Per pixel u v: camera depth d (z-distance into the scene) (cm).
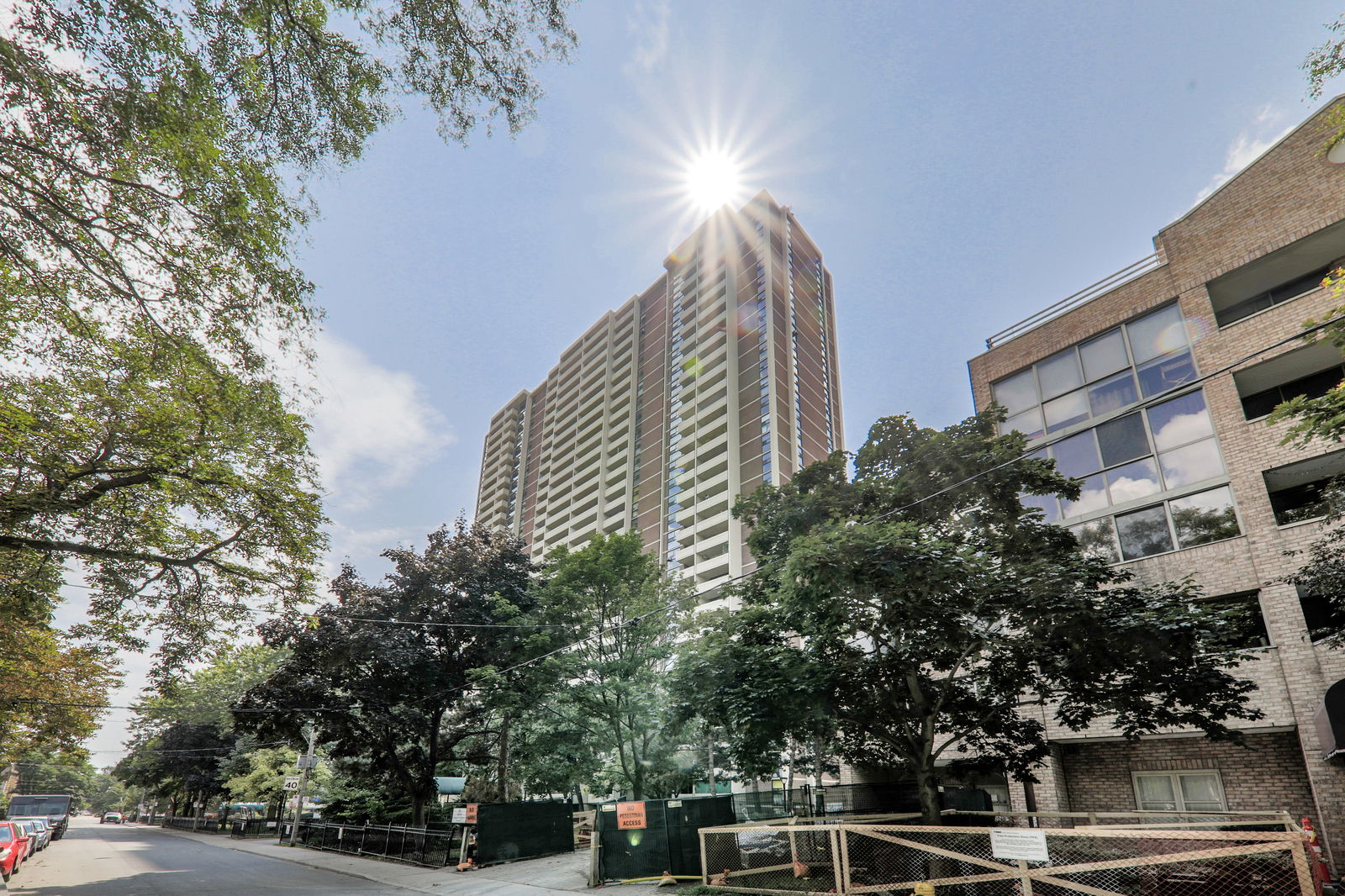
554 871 1730
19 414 1092
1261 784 1509
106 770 10962
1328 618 1475
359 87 810
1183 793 1611
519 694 2402
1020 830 890
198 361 1130
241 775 4506
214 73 797
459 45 775
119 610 1492
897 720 1404
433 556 2855
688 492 7850
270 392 1230
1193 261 1836
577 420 10181
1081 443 1942
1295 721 1430
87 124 808
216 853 2844
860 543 1116
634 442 9094
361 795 3228
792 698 1287
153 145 855
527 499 11119
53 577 1517
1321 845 1264
